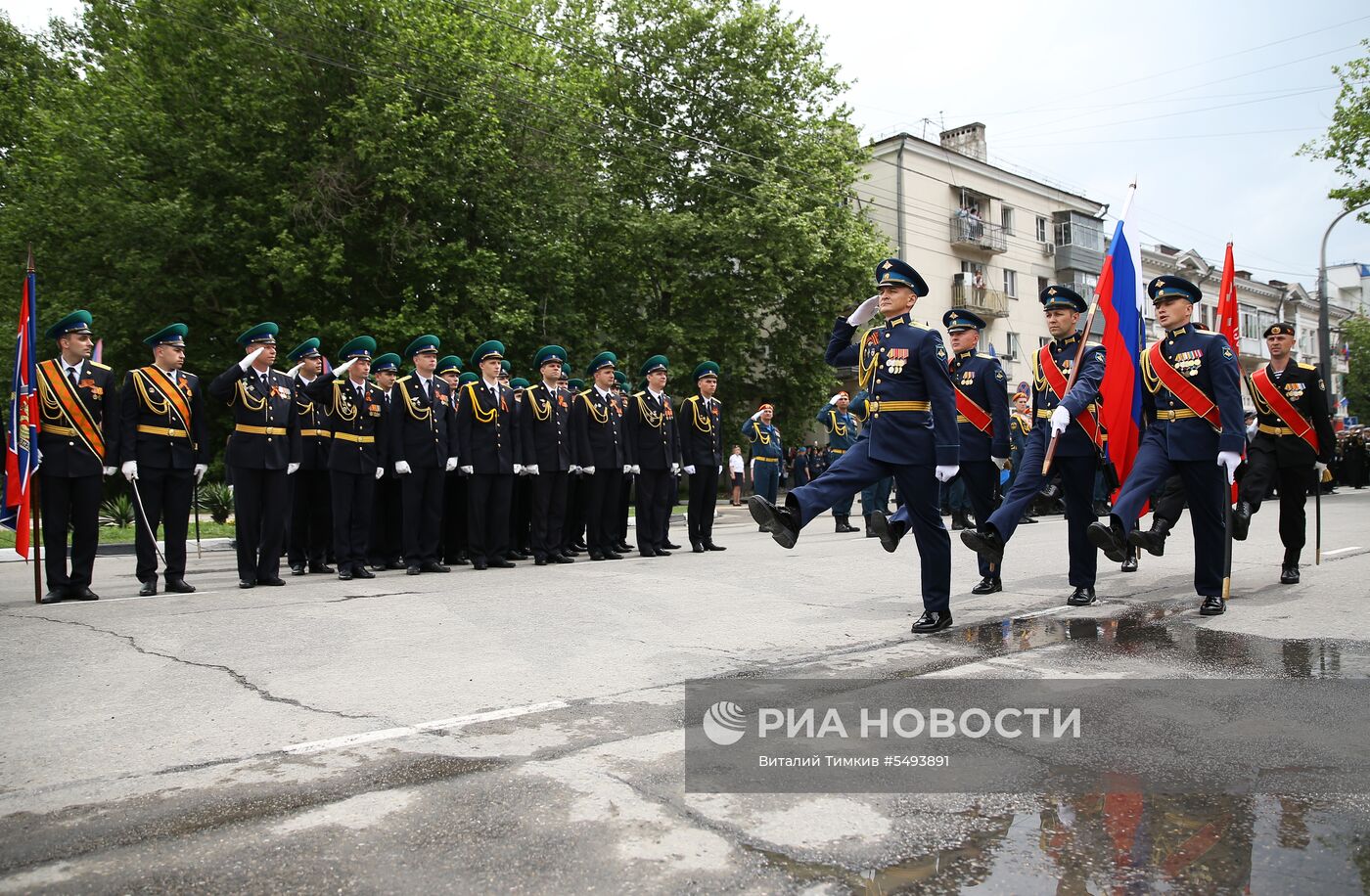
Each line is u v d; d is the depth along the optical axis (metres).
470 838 2.87
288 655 5.36
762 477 14.93
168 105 20.91
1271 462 7.82
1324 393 7.72
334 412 9.24
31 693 4.63
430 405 9.69
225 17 20.08
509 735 3.88
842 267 27.25
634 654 5.31
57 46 27.19
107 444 8.10
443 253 20.64
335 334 19.53
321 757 3.63
